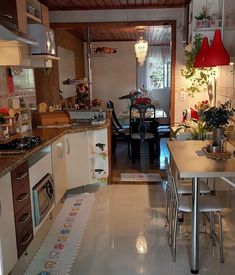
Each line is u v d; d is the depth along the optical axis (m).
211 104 4.00
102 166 4.12
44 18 3.78
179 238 2.81
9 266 2.09
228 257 2.53
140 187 4.17
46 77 4.63
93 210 3.46
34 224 2.59
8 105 3.31
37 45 3.11
